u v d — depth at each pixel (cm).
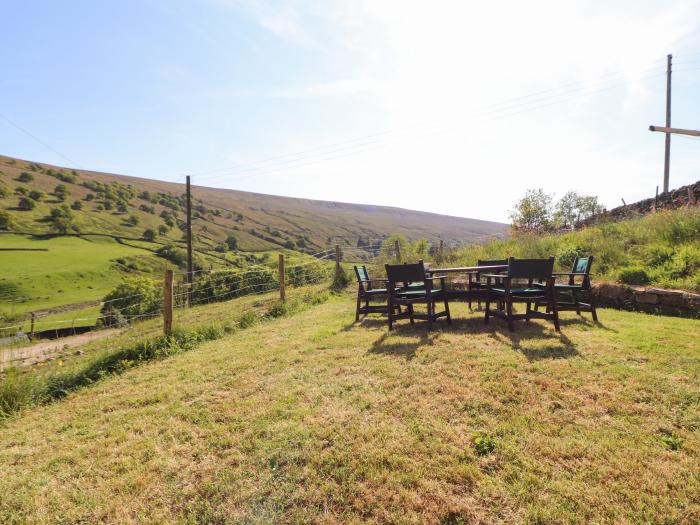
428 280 584
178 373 494
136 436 329
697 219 817
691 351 404
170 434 323
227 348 604
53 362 659
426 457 255
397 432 288
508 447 257
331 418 319
